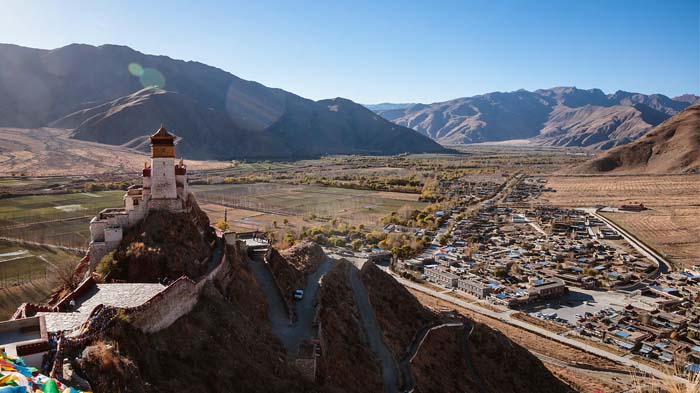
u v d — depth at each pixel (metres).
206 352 48.06
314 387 56.53
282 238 168.50
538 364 100.56
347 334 78.69
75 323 41.94
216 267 66.94
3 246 135.12
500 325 136.00
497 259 199.12
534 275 180.12
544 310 150.88
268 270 86.25
